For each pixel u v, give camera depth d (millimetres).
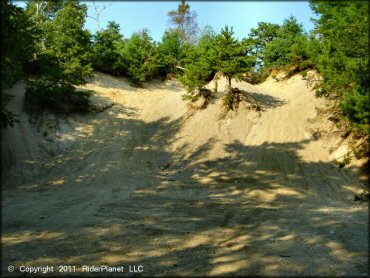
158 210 12953
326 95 23000
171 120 24438
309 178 17672
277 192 16031
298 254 8969
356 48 17469
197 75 24156
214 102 24750
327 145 20375
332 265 8227
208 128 23016
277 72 31969
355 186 16609
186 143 21781
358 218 12203
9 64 15508
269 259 8625
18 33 16250
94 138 21594
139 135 22719
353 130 18578
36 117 21609
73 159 19266
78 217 11773
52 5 33031
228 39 23344
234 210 13195
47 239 9680
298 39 30453
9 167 17188
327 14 20812
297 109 24422
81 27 28906
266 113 24422
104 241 9672
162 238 10078
